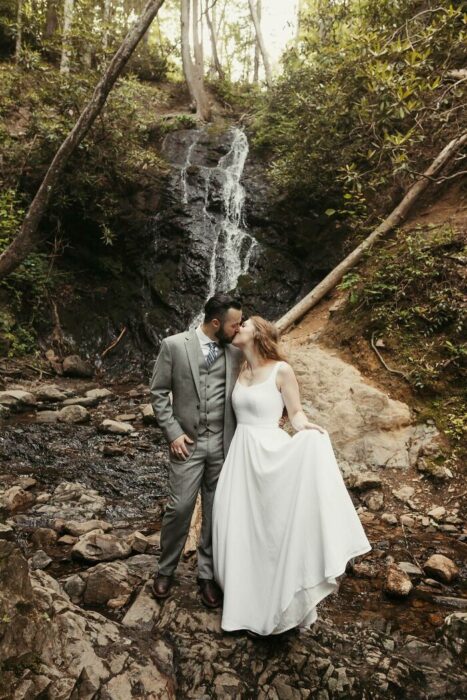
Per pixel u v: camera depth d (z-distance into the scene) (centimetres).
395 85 538
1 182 945
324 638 266
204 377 277
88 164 977
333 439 508
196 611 270
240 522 262
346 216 927
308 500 242
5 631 202
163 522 280
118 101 952
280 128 1030
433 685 240
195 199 1087
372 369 561
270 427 270
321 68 821
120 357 957
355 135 772
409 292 598
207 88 1686
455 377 519
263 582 253
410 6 700
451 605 309
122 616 277
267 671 238
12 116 1033
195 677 234
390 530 404
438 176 741
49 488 475
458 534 396
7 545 213
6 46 1329
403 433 496
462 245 607
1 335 859
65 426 632
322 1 876
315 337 662
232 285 1013
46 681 205
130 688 220
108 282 1040
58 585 282
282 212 1021
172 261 1048
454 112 720
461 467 461
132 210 1041
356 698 229
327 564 226
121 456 560
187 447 276
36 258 939
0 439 570
